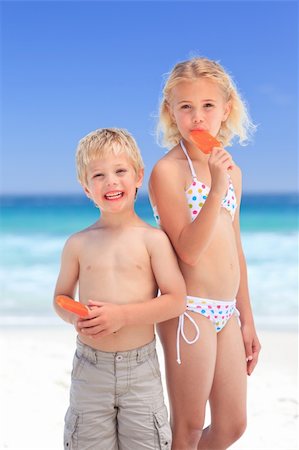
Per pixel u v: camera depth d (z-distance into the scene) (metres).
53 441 3.98
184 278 3.01
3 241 18.77
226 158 2.83
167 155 3.14
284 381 5.18
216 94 3.05
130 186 2.87
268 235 18.58
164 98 3.24
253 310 9.07
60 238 19.44
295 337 6.73
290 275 12.00
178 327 2.99
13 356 5.95
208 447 3.20
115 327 2.71
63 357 5.92
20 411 4.50
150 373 2.84
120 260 2.85
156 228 2.93
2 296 10.24
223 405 3.12
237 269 3.15
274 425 4.23
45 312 8.90
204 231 2.82
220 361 3.11
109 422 2.84
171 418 3.05
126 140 2.88
